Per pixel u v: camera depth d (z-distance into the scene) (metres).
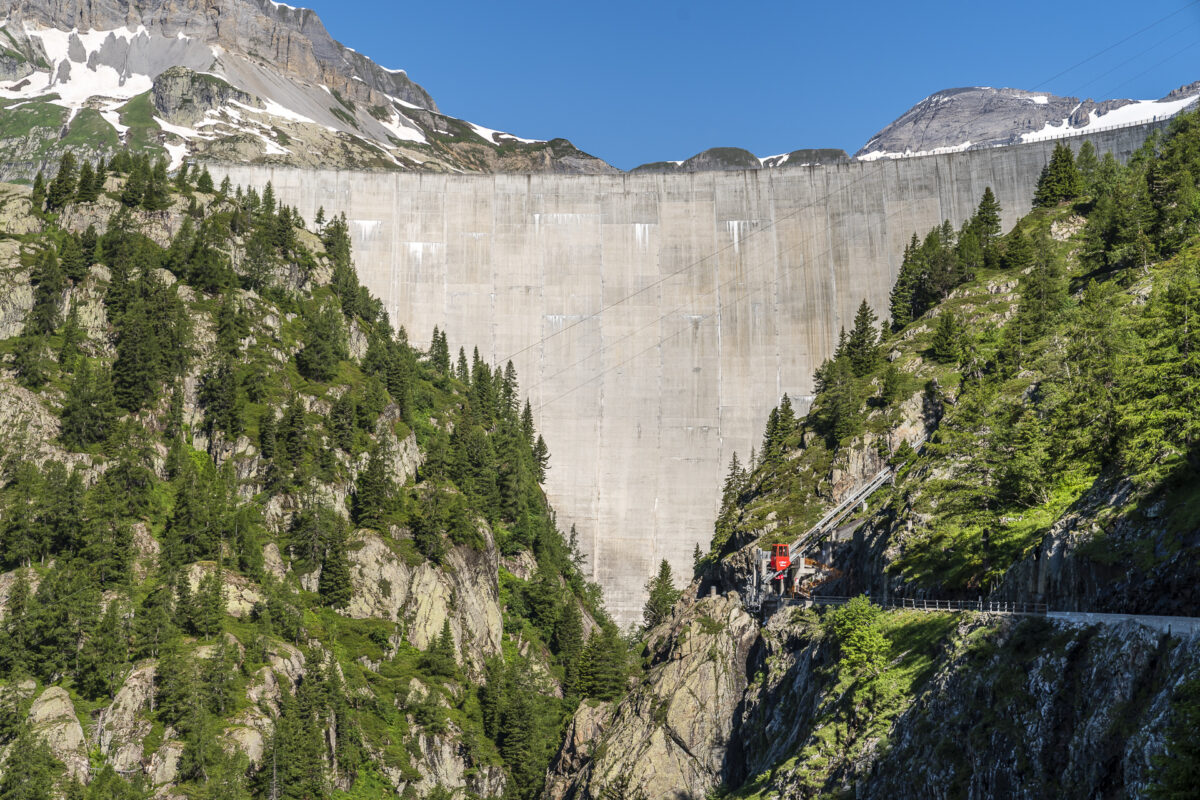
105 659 161.25
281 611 181.25
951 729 97.62
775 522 193.88
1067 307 194.25
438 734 182.00
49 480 181.00
